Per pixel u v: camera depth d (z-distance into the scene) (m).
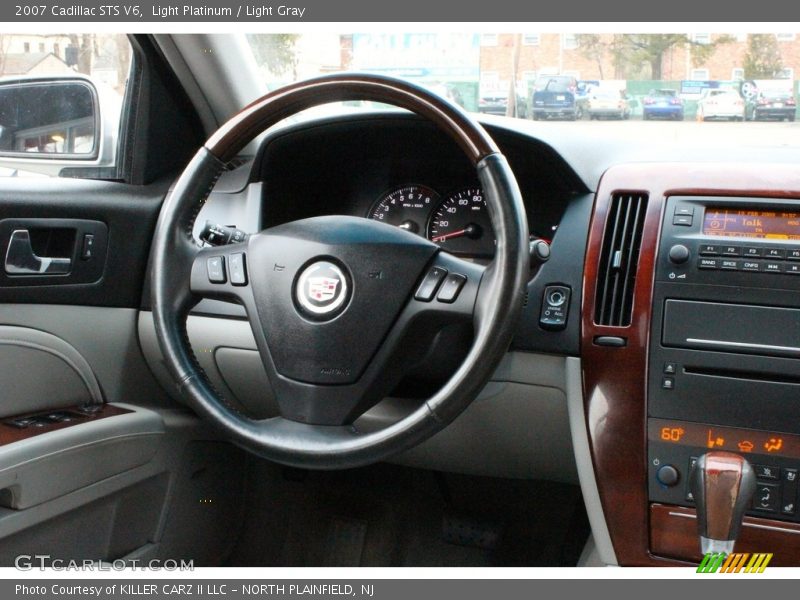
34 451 1.20
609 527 1.21
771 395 1.15
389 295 1.07
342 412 1.08
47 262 1.40
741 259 1.17
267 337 1.11
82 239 1.44
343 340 1.08
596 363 1.22
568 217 1.30
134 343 1.55
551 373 1.28
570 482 1.49
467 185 1.51
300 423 1.09
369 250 1.08
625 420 1.20
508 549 1.74
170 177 1.58
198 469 1.58
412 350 1.10
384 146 1.49
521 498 1.74
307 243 1.10
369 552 1.75
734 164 1.23
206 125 1.64
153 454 1.44
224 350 1.47
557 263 1.28
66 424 1.32
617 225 1.26
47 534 1.26
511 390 1.31
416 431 1.02
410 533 1.78
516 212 1.02
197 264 1.17
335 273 1.08
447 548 1.76
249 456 1.74
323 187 1.62
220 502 1.66
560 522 1.72
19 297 1.37
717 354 1.17
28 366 1.39
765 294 1.16
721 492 0.98
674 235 1.21
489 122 1.35
